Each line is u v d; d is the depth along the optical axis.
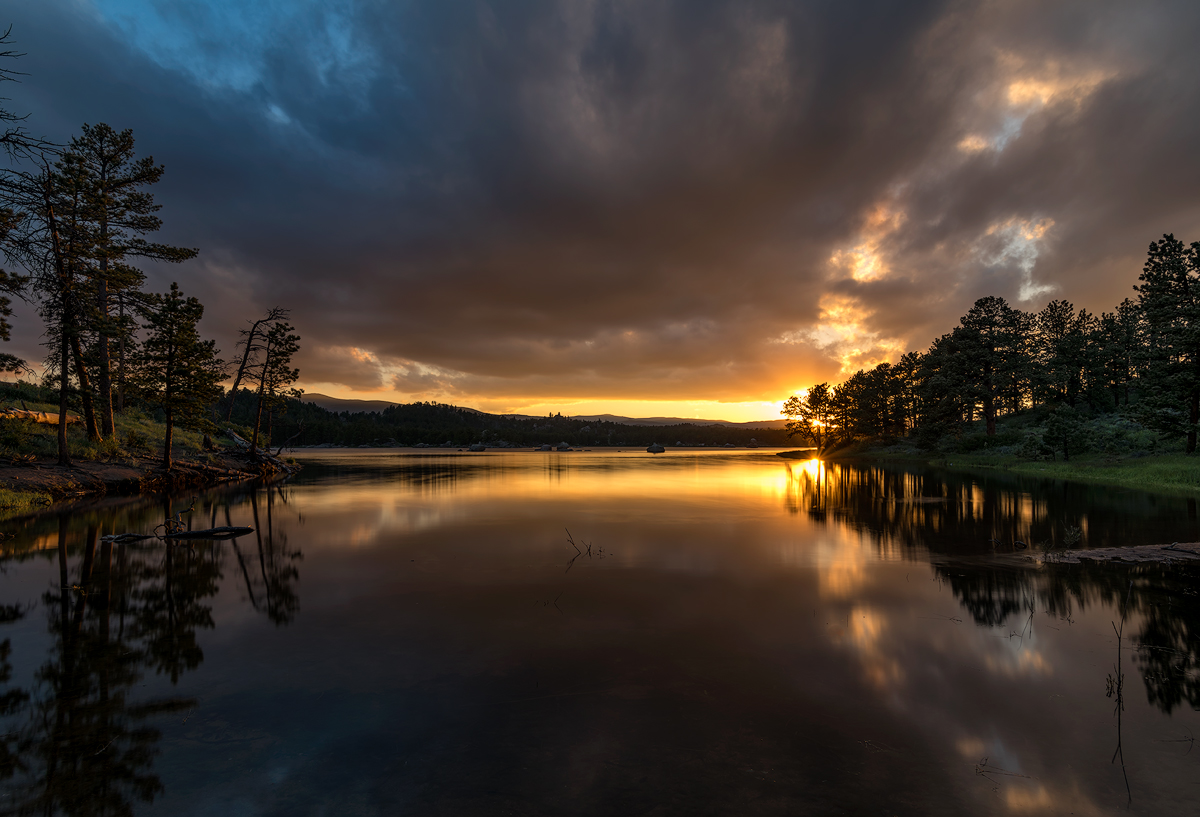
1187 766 4.86
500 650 7.50
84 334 27.48
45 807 4.29
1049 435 41.69
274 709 5.84
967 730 5.46
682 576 11.67
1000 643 7.79
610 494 29.59
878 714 5.77
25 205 14.85
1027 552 13.95
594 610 9.30
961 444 58.06
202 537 16.34
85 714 5.75
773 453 119.50
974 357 58.78
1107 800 4.40
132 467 30.75
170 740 5.24
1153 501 22.70
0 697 6.12
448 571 12.14
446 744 5.15
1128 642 7.81
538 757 4.94
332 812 4.21
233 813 4.21
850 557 13.54
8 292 18.53
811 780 4.61
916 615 9.02
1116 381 66.69
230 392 45.81
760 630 8.30
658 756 4.96
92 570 12.24
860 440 87.88
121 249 33.16
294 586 10.89
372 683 6.46
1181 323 36.53
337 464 63.72
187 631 8.29
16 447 27.91
